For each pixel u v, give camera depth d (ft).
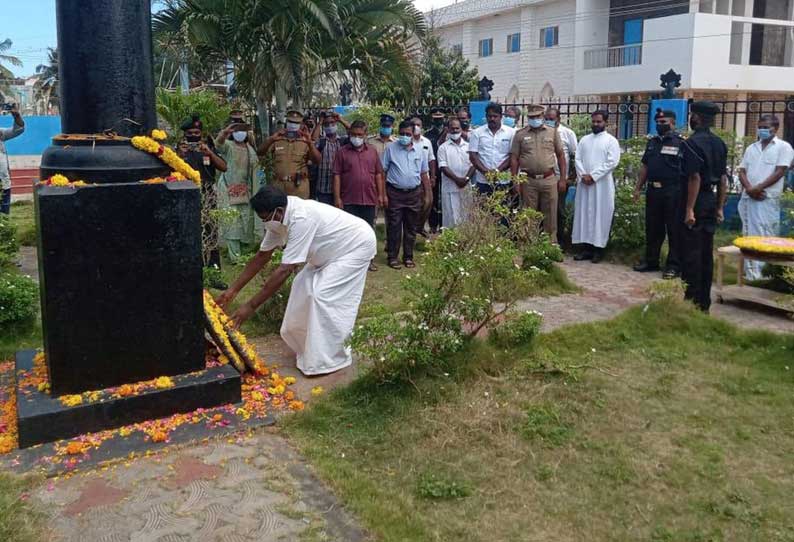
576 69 85.66
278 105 34.01
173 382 14.16
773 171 26.04
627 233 29.78
